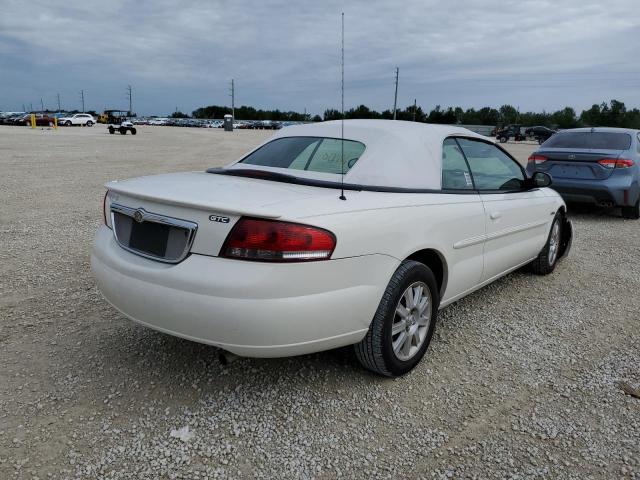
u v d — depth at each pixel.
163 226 2.78
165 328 2.74
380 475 2.45
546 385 3.27
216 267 2.55
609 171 8.59
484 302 4.70
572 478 2.46
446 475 2.46
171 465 2.47
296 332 2.61
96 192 10.54
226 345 2.60
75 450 2.54
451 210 3.51
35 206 8.84
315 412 2.91
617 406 3.05
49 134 38.75
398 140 3.52
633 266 6.07
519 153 29.16
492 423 2.86
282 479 2.41
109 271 2.97
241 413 2.88
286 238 2.53
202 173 3.73
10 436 2.62
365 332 2.95
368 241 2.83
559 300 4.81
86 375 3.21
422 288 3.31
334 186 3.21
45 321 3.96
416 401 3.05
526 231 4.71
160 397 3.00
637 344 3.90
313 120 4.47
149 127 80.00
